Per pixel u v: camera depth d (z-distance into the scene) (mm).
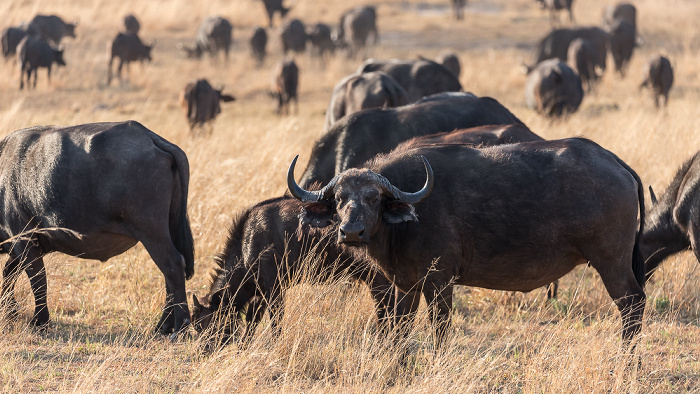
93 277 29281
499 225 19781
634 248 20891
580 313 25750
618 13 118250
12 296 24719
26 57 84375
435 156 20672
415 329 21328
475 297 27391
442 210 19969
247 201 33562
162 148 23719
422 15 145125
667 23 131875
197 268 30047
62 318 25156
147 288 27750
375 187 18750
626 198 19500
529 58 105812
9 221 24547
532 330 24328
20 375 19594
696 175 23203
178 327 23656
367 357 20438
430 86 55812
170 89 87625
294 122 55594
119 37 89625
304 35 111875
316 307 22375
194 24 136125
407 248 20312
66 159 23188
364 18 110938
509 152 20234
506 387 19828
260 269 23172
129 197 22938
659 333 23766
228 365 20125
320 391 18875
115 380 19438
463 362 20359
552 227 19562
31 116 61938
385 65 57594
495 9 154375
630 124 49438
